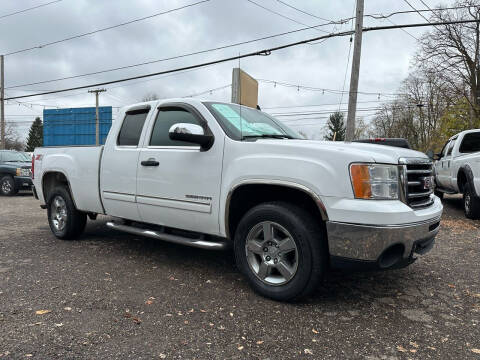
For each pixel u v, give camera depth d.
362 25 13.68
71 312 2.93
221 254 4.68
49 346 2.42
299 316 2.93
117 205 4.45
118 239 5.45
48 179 5.59
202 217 3.62
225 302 3.18
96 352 2.36
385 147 3.32
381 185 2.86
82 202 4.92
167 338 2.55
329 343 2.53
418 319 2.92
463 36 26.91
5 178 12.61
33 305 3.05
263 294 3.26
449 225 6.92
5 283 3.56
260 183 3.17
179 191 3.76
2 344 2.43
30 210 8.78
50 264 4.18
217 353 2.38
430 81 30.52
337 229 2.84
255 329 2.70
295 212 3.04
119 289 3.44
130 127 4.46
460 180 8.05
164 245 5.12
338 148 2.99
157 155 3.97
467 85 28.42
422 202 3.30
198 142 3.48
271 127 4.07
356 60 13.92
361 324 2.82
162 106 4.18
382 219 2.73
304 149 3.05
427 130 47.34
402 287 3.63
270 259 3.22
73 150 5.05
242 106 4.29
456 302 3.28
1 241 5.32
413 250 2.97
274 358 2.33
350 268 2.89
